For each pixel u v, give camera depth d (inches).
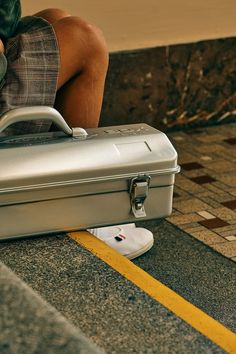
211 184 146.6
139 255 111.3
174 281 108.4
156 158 92.0
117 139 92.4
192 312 78.5
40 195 87.3
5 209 86.4
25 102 97.1
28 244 89.8
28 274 83.6
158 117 178.1
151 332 73.2
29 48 97.7
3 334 52.3
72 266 85.7
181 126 181.8
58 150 88.5
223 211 134.3
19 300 56.5
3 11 100.9
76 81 103.4
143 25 171.3
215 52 180.4
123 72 169.9
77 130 92.1
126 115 173.8
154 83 174.7
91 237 92.6
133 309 77.6
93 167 88.6
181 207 135.6
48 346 50.9
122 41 170.4
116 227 112.0
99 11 165.8
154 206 94.2
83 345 51.1
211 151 165.8
